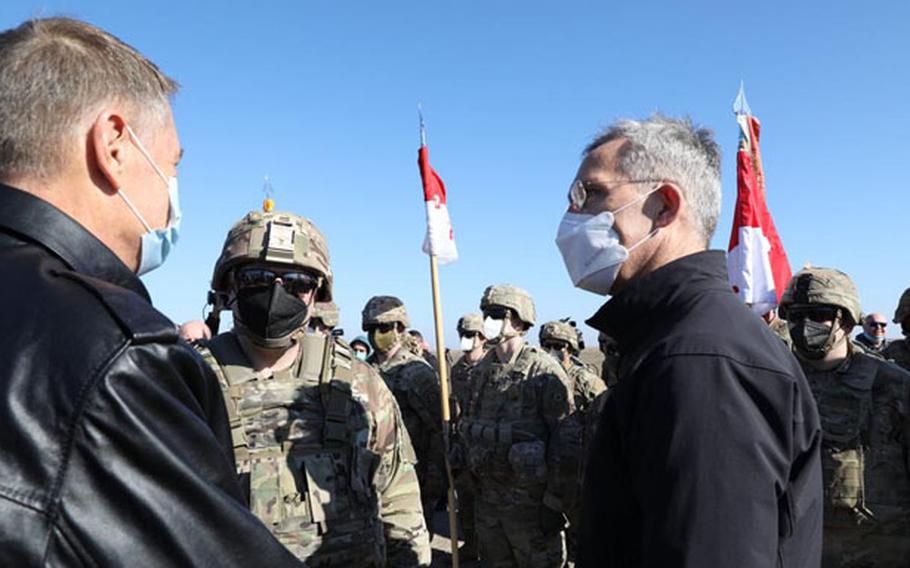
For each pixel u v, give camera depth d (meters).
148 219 1.20
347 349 2.78
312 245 2.58
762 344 1.46
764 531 1.27
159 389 0.91
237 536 0.93
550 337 8.44
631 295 1.69
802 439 1.47
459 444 5.75
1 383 0.80
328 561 2.37
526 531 5.33
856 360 3.99
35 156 1.06
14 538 0.76
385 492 2.71
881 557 3.74
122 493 0.84
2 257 0.95
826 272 4.02
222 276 2.61
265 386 2.52
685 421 1.32
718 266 1.68
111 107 1.12
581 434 5.18
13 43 1.08
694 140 1.84
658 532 1.31
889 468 3.75
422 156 4.75
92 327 0.89
